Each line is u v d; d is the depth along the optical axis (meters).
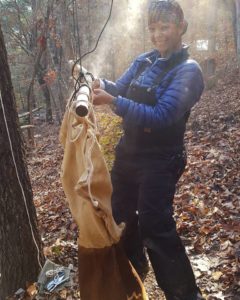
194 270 3.55
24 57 19.27
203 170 6.29
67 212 5.52
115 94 2.83
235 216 4.56
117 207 2.90
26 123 13.62
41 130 17.78
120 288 2.39
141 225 2.70
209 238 4.09
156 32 2.60
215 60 19.84
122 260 2.42
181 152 2.75
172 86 2.53
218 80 17.50
